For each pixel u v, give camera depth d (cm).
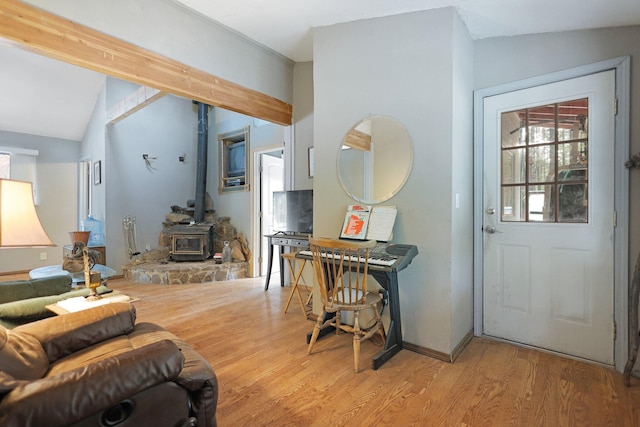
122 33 248
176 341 156
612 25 201
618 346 201
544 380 193
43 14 212
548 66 227
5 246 147
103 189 500
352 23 267
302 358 224
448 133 222
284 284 439
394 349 229
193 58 295
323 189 285
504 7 204
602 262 207
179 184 588
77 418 89
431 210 229
